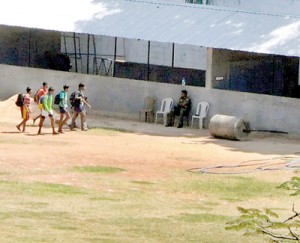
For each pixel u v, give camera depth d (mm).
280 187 35250
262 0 127000
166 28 118438
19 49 129375
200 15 121000
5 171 77438
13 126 105375
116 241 53094
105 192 70688
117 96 115688
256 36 113625
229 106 108875
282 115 106000
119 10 124000
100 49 139500
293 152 95750
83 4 126125
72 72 125438
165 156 90375
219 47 112375
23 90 118625
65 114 103812
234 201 69875
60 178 75750
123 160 86625
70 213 61500
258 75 120812
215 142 100938
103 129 105750
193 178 79125
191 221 61219
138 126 109875
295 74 121125
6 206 62469
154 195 70812
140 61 138250
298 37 112500
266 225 35500
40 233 54031
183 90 111312
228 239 55562
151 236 55562
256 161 89312
